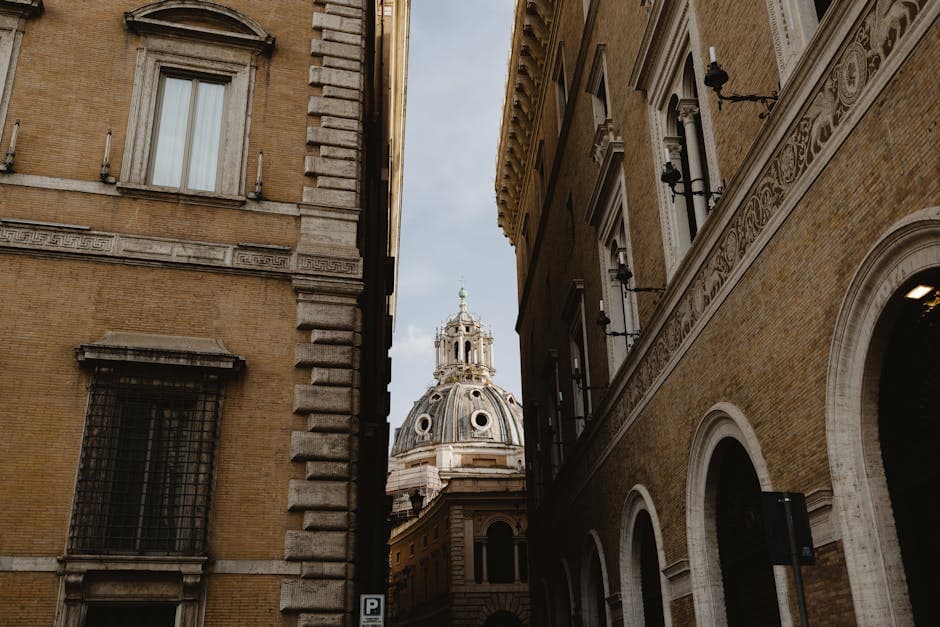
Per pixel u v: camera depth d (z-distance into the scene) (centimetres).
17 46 1467
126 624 1220
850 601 867
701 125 1423
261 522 1306
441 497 6988
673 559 1433
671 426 1455
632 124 1728
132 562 1217
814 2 1009
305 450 1355
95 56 1502
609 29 1956
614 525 1884
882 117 797
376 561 2483
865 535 838
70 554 1205
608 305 1961
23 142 1417
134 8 1553
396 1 3422
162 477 1300
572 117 2447
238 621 1244
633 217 1725
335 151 1558
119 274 1384
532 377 3434
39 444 1262
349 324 1448
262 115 1553
